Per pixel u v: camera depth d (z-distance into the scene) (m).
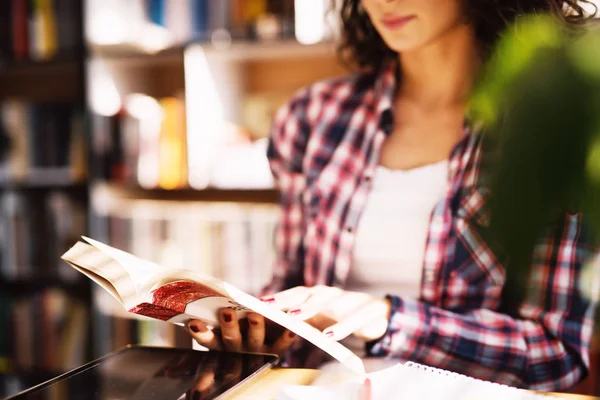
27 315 1.86
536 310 0.87
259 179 1.62
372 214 1.14
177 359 0.66
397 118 1.19
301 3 1.54
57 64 1.76
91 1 1.70
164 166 1.68
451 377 0.61
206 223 1.62
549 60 0.29
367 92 1.23
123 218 1.71
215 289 0.58
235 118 1.77
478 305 1.01
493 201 0.30
